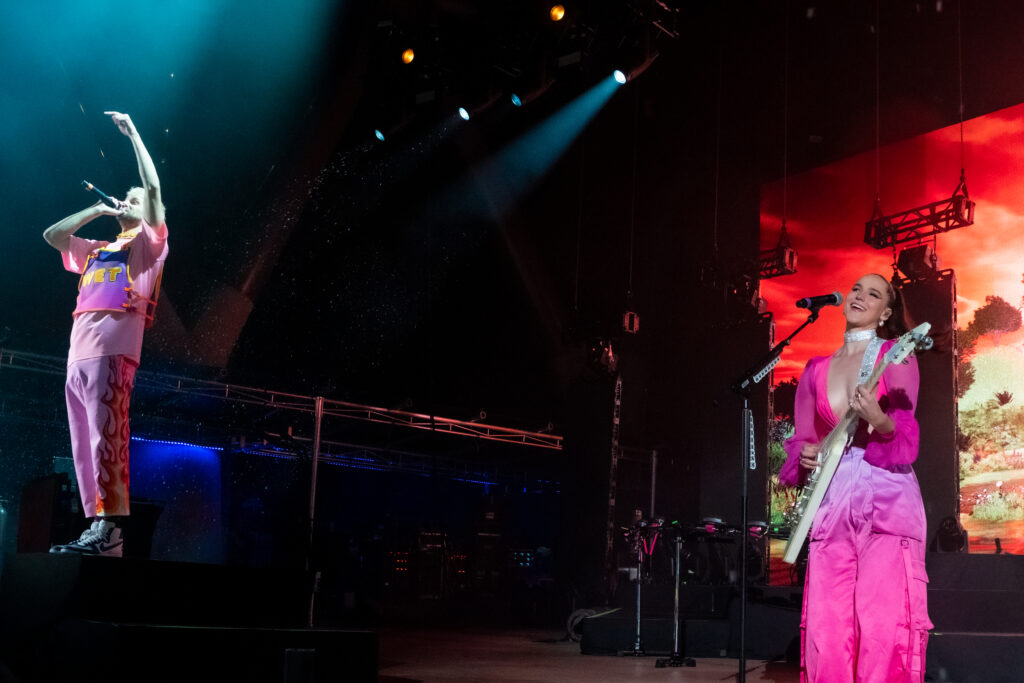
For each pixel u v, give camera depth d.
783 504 15.45
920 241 14.95
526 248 18.72
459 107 11.84
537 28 10.89
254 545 16.48
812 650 3.51
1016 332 13.66
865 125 16.55
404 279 15.72
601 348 15.26
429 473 17.70
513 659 8.65
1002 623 7.60
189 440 15.41
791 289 16.75
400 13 11.34
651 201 19.30
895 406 3.53
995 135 14.58
